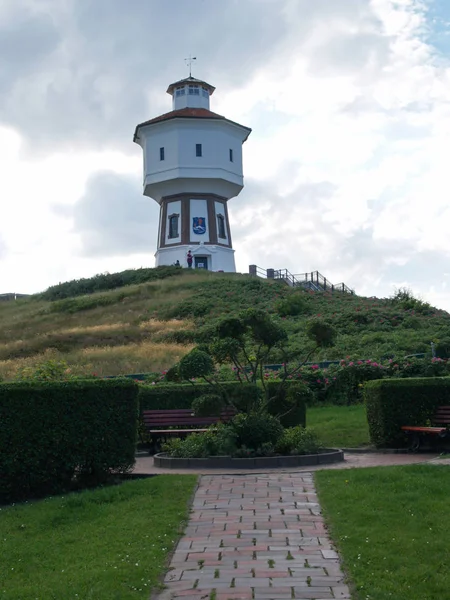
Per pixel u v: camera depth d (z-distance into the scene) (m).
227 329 15.57
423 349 30.23
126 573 7.91
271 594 7.27
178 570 8.08
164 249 71.00
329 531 9.20
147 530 9.41
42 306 60.84
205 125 70.44
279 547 8.68
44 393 12.02
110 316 50.44
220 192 71.88
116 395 12.62
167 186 70.94
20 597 7.45
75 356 36.56
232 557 8.40
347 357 28.27
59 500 11.23
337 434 17.62
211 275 62.72
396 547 8.27
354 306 45.66
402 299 45.66
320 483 11.52
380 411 15.70
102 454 12.38
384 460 14.16
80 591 7.46
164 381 23.34
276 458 13.69
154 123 70.56
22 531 9.84
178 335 40.38
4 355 39.56
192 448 14.41
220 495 11.19
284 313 44.31
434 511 9.45
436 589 7.16
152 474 13.02
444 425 15.48
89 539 9.24
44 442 11.91
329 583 7.51
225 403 16.03
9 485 11.74
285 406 17.22
